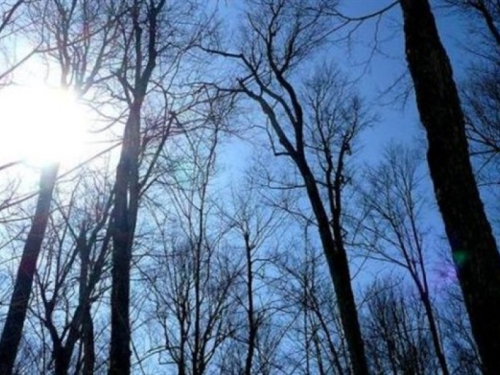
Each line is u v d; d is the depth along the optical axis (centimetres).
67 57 820
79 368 990
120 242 739
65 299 891
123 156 780
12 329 690
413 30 582
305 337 1530
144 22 877
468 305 479
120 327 687
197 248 1054
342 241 1181
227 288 1144
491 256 485
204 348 1052
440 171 524
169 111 811
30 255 706
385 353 2403
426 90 554
